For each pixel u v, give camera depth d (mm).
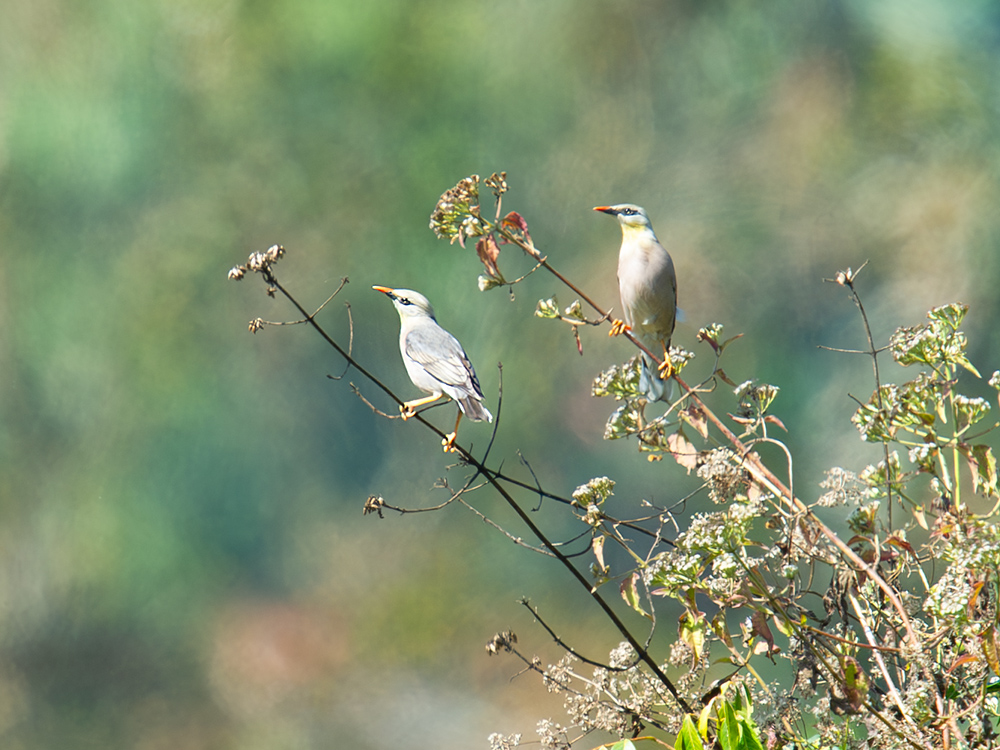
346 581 15656
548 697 13117
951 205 15570
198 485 16266
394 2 17578
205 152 17234
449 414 16312
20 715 15016
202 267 16891
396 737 13625
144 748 14609
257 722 14633
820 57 17078
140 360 16562
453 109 17469
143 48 17234
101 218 17016
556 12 17719
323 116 17359
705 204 16922
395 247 17203
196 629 15680
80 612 15648
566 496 15703
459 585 15172
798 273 16234
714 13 17656
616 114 17609
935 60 16328
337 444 16625
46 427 16609
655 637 12625
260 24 17359
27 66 17219
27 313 16797
